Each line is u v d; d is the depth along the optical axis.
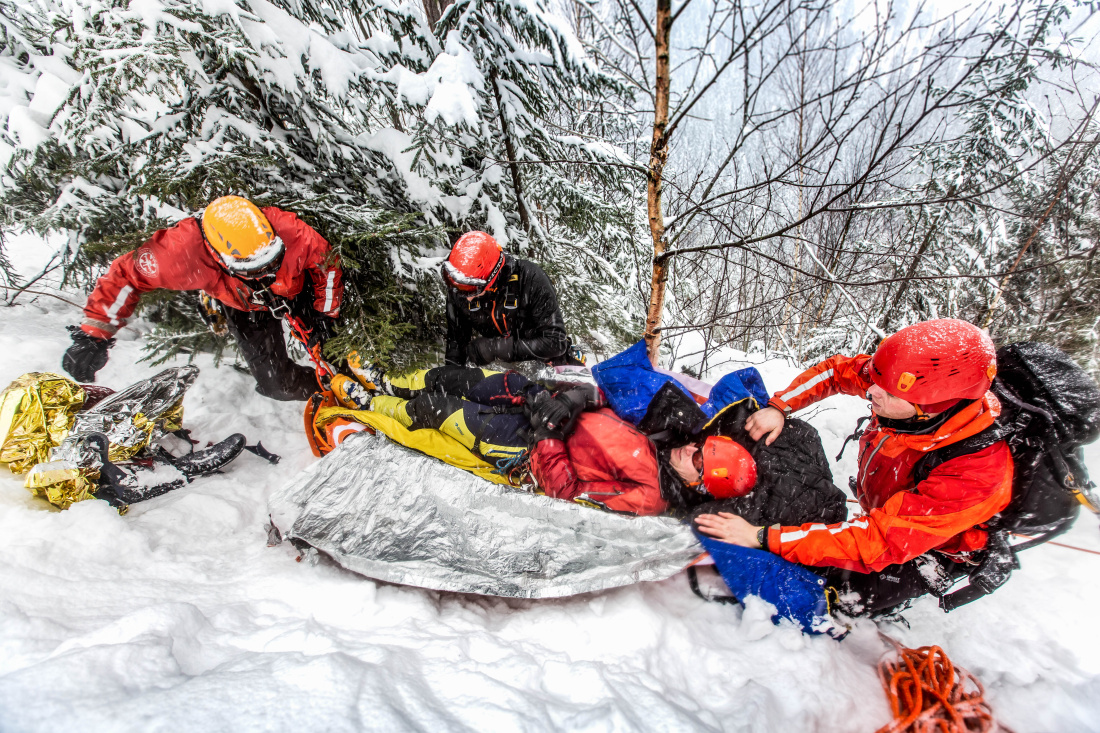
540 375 2.87
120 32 2.37
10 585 1.55
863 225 7.75
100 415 2.25
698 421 2.38
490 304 2.76
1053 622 1.96
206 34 2.41
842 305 7.84
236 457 2.78
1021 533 1.70
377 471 2.28
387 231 2.86
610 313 4.38
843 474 3.13
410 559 2.01
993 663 1.81
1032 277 5.83
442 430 2.46
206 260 2.29
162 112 2.87
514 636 1.81
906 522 1.63
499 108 3.36
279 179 2.99
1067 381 1.55
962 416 1.58
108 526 1.95
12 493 2.08
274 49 2.74
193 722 1.06
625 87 3.40
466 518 2.11
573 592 1.89
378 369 2.88
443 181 3.33
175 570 1.93
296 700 1.15
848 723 1.56
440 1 3.80
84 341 2.22
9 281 3.83
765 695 1.52
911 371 1.54
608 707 1.26
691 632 1.85
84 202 2.93
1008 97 5.31
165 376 2.49
